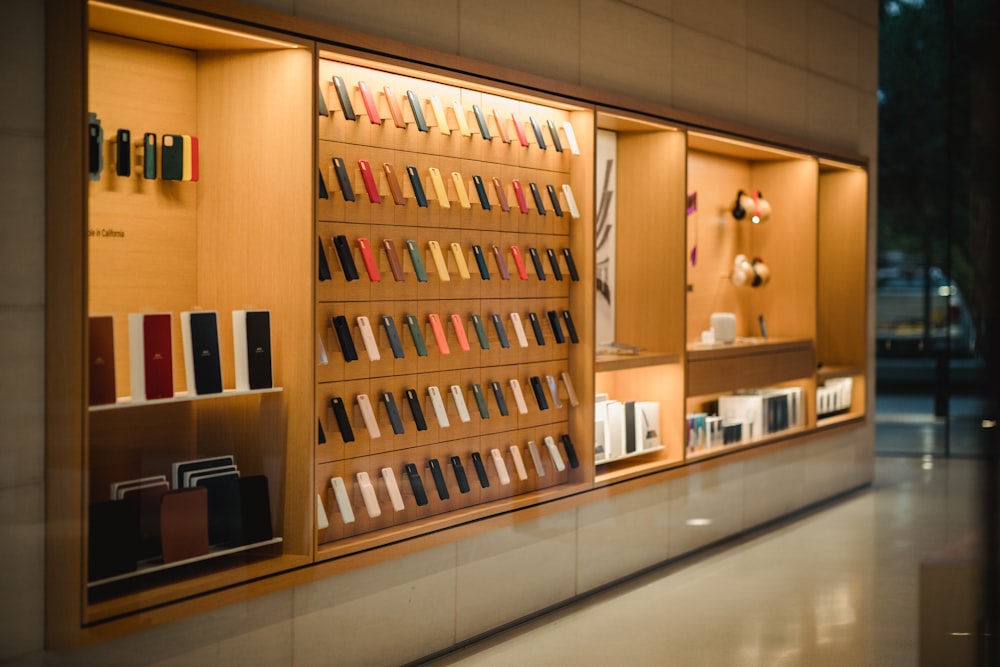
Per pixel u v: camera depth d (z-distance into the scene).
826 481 8.58
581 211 5.67
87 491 3.37
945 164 11.74
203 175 4.12
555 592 5.55
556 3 5.42
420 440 4.87
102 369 3.52
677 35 6.45
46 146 3.33
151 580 3.71
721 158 7.86
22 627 3.31
